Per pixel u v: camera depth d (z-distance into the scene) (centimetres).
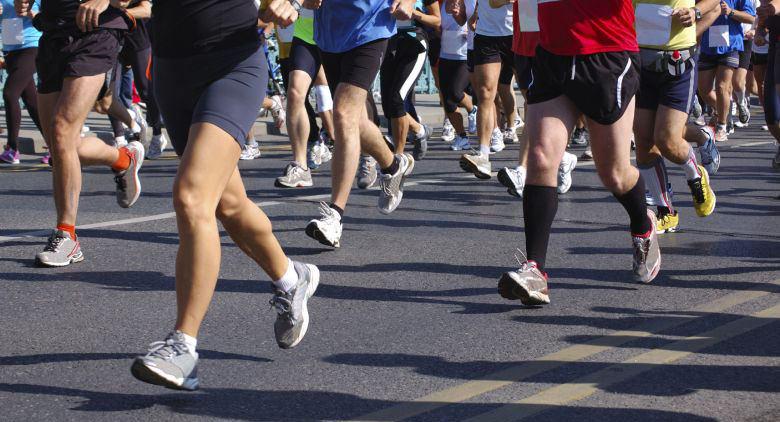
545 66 949
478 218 1460
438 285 1073
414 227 1388
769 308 971
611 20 935
